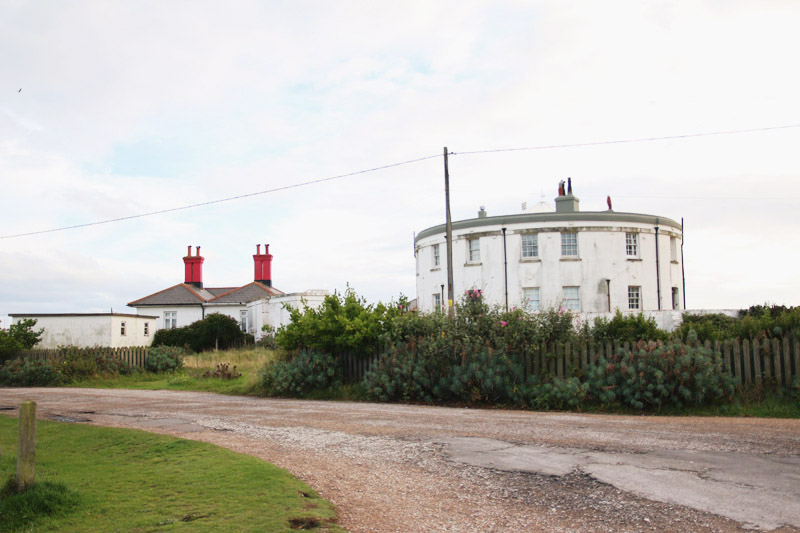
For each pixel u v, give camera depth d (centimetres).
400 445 1056
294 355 2170
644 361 1474
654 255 3503
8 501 715
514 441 1048
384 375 1817
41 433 1320
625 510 661
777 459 846
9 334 3278
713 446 943
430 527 638
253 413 1562
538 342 1675
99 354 2944
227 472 860
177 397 2055
